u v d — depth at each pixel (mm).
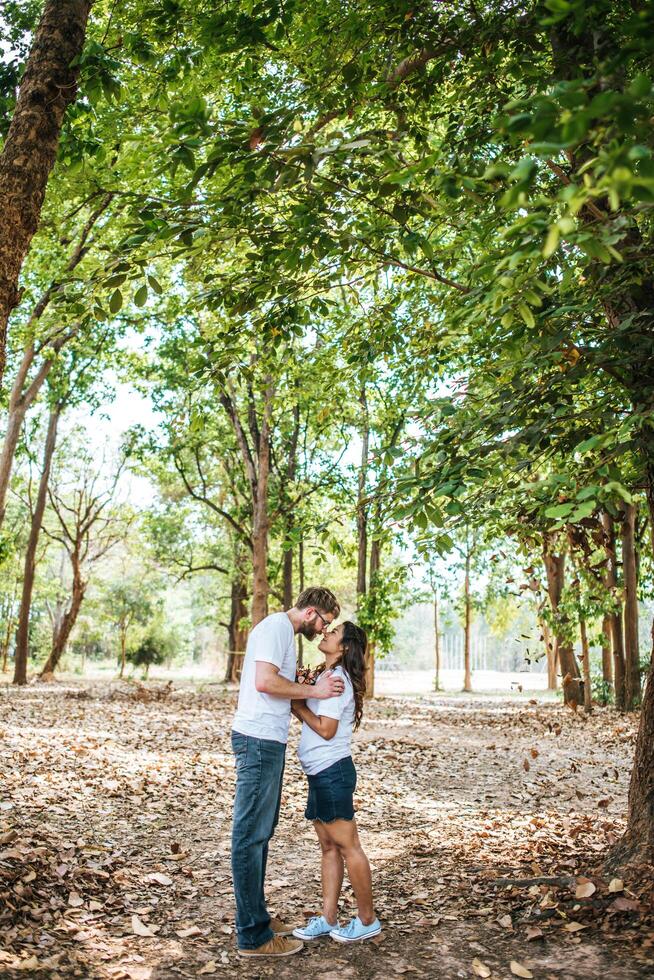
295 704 4691
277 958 4293
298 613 4758
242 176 4570
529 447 4691
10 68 5641
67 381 25906
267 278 5504
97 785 8406
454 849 6578
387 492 5219
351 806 4590
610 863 5180
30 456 28547
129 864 5766
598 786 9828
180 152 4219
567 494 4605
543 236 3262
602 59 4160
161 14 5891
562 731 15789
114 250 4789
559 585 18875
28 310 19125
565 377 4676
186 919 4832
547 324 4609
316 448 24266
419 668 84750
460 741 14242
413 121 5336
